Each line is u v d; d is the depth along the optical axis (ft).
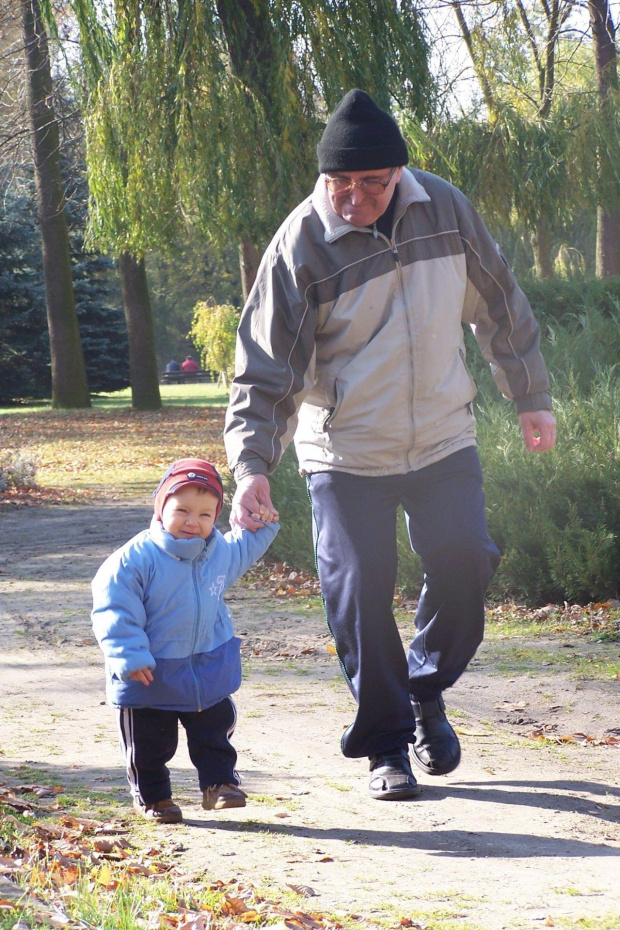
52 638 27.58
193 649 13.04
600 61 76.43
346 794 14.58
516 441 31.60
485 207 63.31
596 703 19.74
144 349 121.90
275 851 12.33
